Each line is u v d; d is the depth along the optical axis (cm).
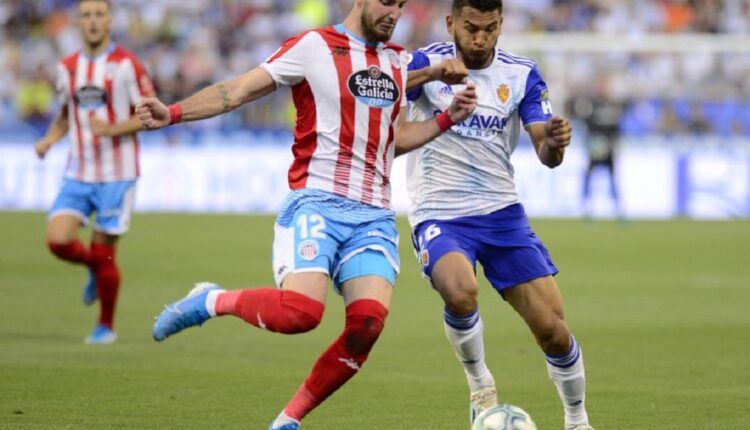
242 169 8850
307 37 2155
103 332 3600
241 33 10206
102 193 3672
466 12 2336
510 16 10425
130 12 10238
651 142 8988
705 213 8875
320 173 2159
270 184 8825
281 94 9038
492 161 2414
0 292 4722
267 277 5206
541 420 2555
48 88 9469
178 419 2489
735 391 2894
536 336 2350
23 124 9219
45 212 8512
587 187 8319
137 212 8750
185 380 2959
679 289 5028
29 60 9819
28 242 6656
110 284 3588
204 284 2167
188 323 2142
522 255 2366
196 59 9869
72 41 10119
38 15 10319
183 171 8900
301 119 2175
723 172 8862
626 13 10462
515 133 2456
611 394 2852
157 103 2036
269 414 2561
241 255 6116
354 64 2159
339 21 10419
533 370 3197
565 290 4975
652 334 3844
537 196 8900
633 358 3391
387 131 2197
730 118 9294
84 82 3694
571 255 6344
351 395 2812
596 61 9562
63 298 4581
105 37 3741
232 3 10344
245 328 3941
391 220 2209
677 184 8900
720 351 3522
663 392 2877
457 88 2416
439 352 3472
